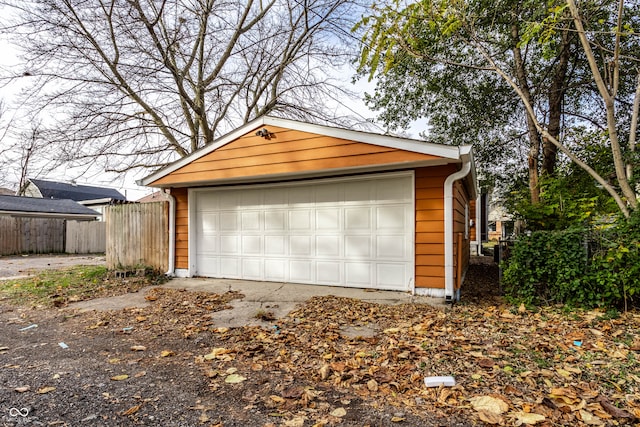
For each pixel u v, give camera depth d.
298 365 3.27
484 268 10.84
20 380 2.98
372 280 6.54
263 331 4.33
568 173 9.55
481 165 12.91
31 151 10.76
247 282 7.55
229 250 8.06
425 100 12.34
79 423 2.28
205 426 2.27
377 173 6.38
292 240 7.34
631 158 6.17
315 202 7.11
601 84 5.61
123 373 3.14
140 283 7.63
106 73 10.55
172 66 10.17
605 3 6.24
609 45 8.49
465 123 12.32
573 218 7.40
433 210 5.93
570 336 3.82
